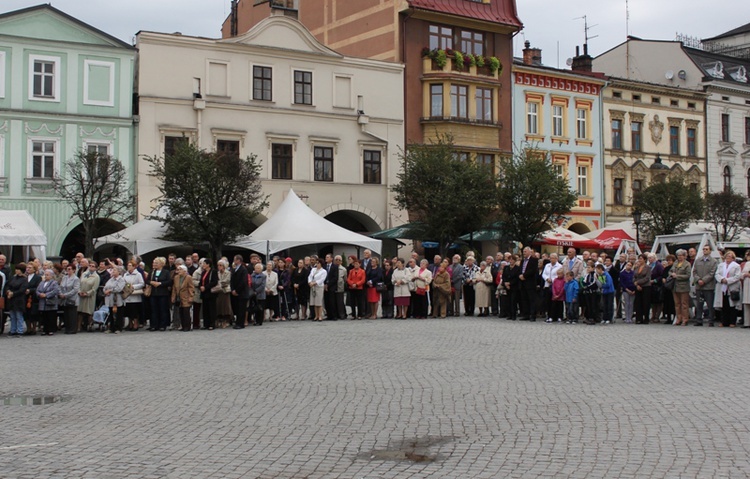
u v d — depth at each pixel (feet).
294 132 137.90
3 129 117.39
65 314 71.46
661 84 188.14
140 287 74.33
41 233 86.07
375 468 24.23
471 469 23.91
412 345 58.18
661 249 96.02
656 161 159.43
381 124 146.30
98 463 25.18
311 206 138.82
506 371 43.78
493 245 158.30
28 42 118.93
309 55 139.44
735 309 73.26
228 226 104.27
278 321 84.58
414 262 87.04
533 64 171.94
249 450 26.66
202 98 129.18
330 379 41.60
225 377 42.70
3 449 27.17
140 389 39.06
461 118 151.33
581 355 50.85
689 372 42.65
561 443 26.86
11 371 45.93
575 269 78.38
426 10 149.59
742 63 204.03
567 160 169.07
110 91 124.06
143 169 124.77
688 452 25.40
